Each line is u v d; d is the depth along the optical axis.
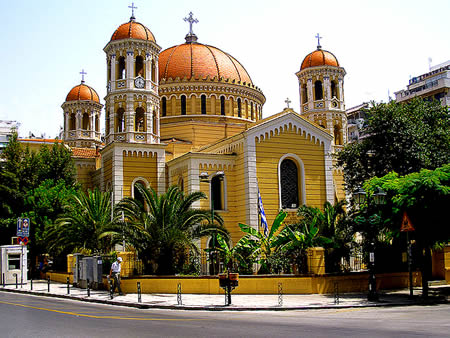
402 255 34.44
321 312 22.64
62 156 54.72
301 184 47.66
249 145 45.50
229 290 25.33
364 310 23.31
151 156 50.03
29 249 49.25
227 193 46.38
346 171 42.38
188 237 34.38
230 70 62.12
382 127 38.03
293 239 32.81
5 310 22.36
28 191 49.91
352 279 31.77
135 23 52.12
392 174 31.91
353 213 35.12
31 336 14.83
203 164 45.97
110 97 50.69
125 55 50.94
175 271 34.00
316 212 34.84
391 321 18.22
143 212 35.09
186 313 22.55
